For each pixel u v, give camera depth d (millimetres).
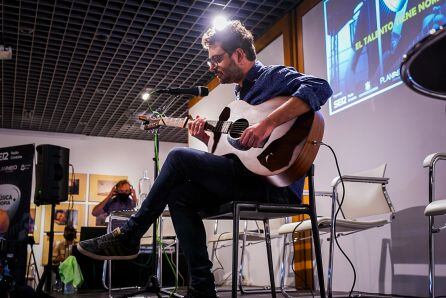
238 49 1726
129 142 8727
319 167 3846
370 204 2797
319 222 2498
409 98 3021
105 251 1543
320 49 4004
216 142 1696
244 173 1554
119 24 4668
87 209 8070
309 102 1485
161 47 5188
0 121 7668
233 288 1397
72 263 4715
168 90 2410
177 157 1502
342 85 3678
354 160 3465
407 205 2963
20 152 4840
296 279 3951
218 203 1604
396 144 3094
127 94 6512
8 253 4492
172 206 1549
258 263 4680
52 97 6621
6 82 6102
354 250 3381
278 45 4617
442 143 2758
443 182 2713
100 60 5477
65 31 4746
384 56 3270
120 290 4555
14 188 4754
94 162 8398
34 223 7539
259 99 1688
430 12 2912
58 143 8266
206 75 6051
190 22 4660
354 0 3641
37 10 4367
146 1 4332
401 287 2945
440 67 727
